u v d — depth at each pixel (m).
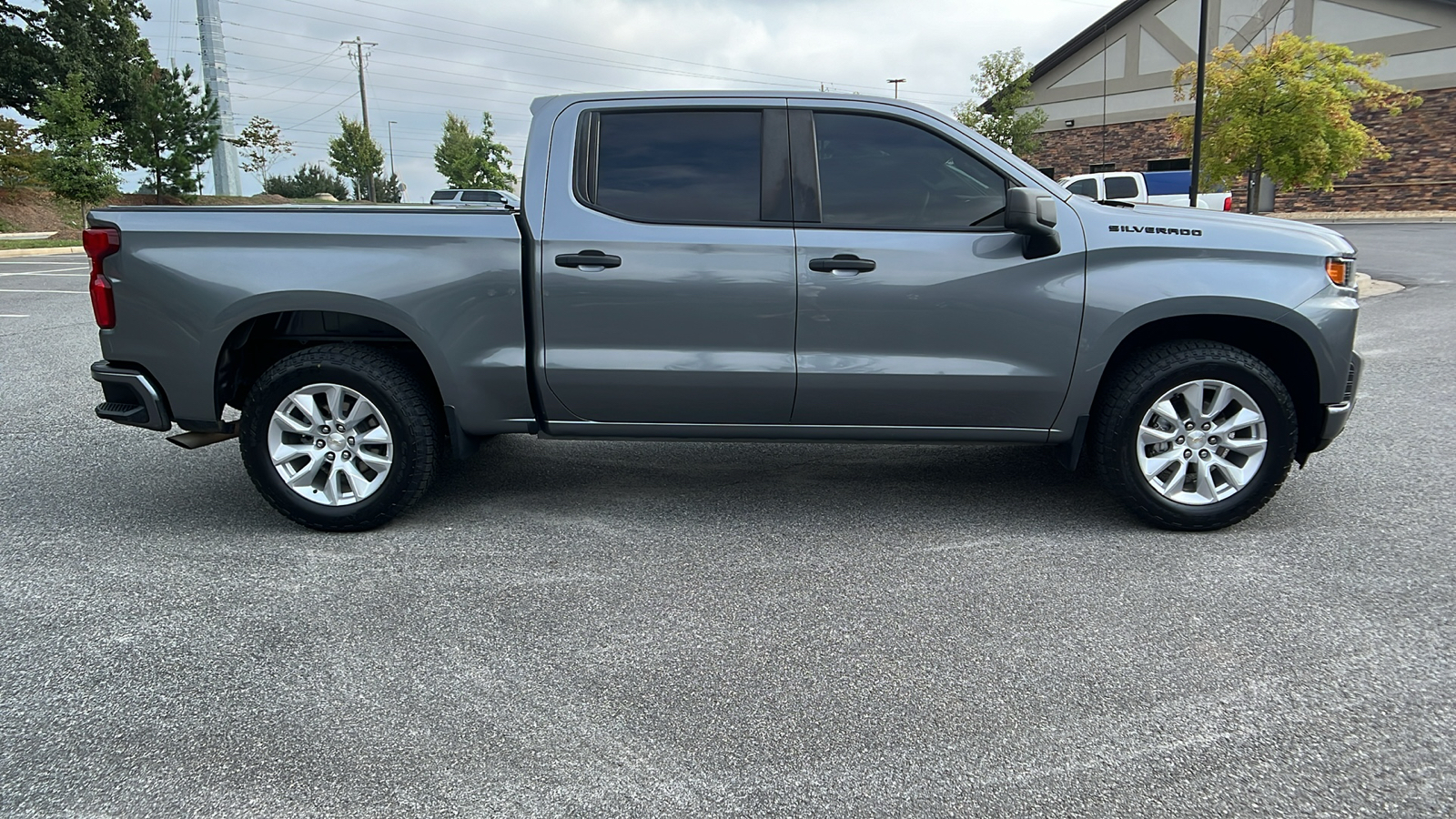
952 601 3.45
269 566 3.81
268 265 3.97
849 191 4.03
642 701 2.76
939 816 2.23
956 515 4.42
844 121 4.07
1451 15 28.61
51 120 26.84
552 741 2.55
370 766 2.44
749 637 3.17
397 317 3.98
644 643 3.12
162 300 4.00
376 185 65.94
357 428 4.16
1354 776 2.36
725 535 4.17
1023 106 34.59
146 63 36.91
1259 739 2.53
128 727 2.62
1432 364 8.11
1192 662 2.96
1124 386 4.02
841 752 2.49
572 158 4.10
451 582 3.64
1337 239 4.05
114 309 4.03
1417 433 5.81
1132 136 35.16
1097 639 3.13
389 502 4.14
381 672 2.93
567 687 2.84
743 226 4.00
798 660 3.00
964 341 4.00
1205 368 3.95
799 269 3.96
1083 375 4.00
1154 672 2.90
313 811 2.25
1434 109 29.42
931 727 2.61
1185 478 4.14
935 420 4.12
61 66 33.56
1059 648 3.07
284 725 2.63
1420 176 30.06
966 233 3.97
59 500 4.69
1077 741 2.53
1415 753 2.46
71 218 31.84
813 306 3.97
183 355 4.03
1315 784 2.33
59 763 2.44
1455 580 3.58
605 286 3.99
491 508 4.56
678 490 4.85
